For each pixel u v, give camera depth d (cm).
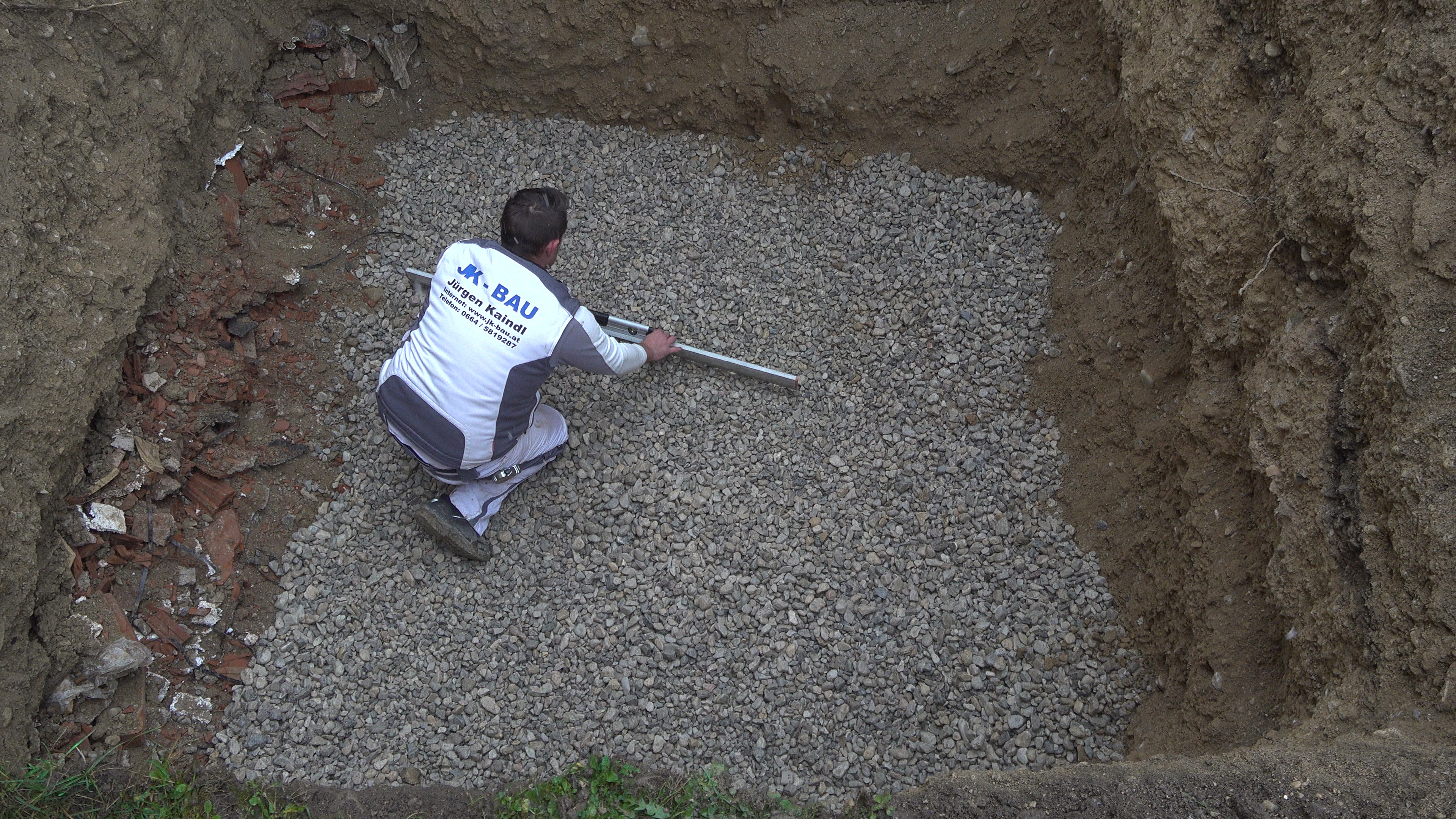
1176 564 371
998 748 372
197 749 358
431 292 376
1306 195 334
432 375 369
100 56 393
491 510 409
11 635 320
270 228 463
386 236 491
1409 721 271
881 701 382
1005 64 485
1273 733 304
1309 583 310
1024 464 435
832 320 475
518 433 388
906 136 509
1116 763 304
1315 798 262
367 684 382
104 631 350
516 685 384
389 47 513
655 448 437
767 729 375
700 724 377
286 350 445
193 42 434
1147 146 404
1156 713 366
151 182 402
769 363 465
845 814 330
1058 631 396
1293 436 323
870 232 495
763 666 388
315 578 405
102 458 370
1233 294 363
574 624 397
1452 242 294
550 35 511
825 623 399
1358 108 325
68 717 337
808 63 499
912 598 404
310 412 437
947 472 434
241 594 393
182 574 379
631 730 375
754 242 498
